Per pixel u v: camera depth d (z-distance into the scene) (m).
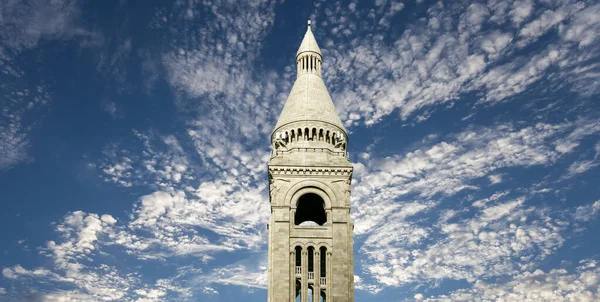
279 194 108.12
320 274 104.75
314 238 105.88
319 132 113.44
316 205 115.44
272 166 109.31
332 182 109.31
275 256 104.25
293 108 116.25
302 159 110.44
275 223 106.31
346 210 107.56
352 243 105.81
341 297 102.44
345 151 114.38
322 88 120.06
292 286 103.19
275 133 115.75
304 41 125.44
